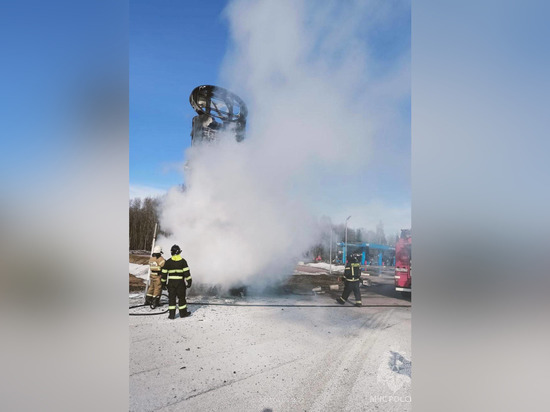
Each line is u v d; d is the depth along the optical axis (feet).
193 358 9.34
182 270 12.41
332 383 8.60
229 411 7.48
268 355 9.58
